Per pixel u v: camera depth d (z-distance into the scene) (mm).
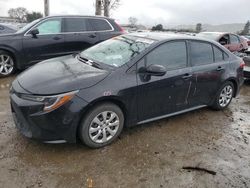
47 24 7359
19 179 3072
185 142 4129
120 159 3561
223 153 3916
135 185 3121
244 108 5887
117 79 3717
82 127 3535
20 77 3928
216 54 5098
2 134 3947
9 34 6965
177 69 4363
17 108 3447
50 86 3410
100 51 4559
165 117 4473
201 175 3383
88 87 3477
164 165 3512
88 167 3355
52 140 3438
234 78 5367
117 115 3809
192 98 4734
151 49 4105
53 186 3008
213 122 4945
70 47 7680
